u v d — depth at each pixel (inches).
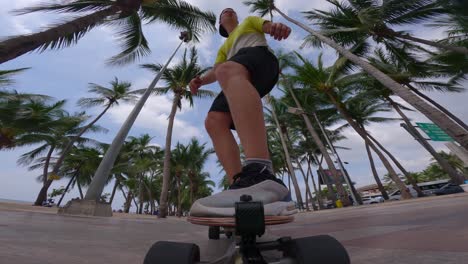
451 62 702.5
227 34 61.0
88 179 1515.7
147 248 62.8
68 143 1175.0
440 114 304.8
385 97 884.0
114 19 366.3
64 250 55.8
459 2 418.3
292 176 898.7
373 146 784.3
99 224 151.1
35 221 138.5
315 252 23.7
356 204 724.7
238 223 21.0
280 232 94.0
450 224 77.0
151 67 774.5
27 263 41.4
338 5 615.5
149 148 1606.8
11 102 792.9
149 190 1827.0
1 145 826.2
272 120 1171.3
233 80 39.8
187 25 515.2
